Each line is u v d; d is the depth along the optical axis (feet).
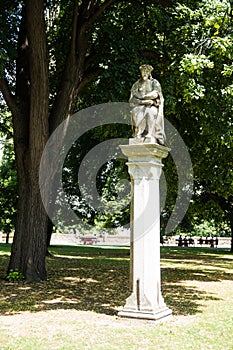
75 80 43.91
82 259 67.82
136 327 23.76
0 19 40.88
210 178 59.93
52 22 52.60
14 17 45.78
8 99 43.06
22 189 42.93
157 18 42.60
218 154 55.16
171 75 40.93
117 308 28.84
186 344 20.74
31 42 40.42
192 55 38.24
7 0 44.68
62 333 22.38
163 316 25.45
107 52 43.42
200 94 39.04
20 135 43.37
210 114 45.14
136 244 25.31
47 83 41.27
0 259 63.16
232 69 40.50
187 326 24.35
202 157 57.98
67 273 47.80
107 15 47.14
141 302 25.02
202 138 55.21
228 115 45.09
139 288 25.11
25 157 42.75
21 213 42.63
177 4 41.14
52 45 52.90
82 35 43.98
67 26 51.47
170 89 40.57
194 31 40.86
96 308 28.76
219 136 45.42
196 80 40.73
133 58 42.16
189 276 48.08
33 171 42.01
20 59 45.75
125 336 21.90
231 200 95.45
